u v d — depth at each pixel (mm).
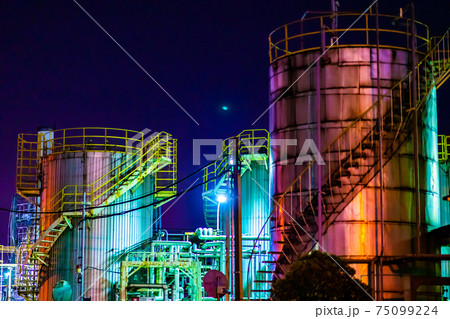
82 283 49281
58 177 55094
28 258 53156
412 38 38219
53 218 54375
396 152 37719
